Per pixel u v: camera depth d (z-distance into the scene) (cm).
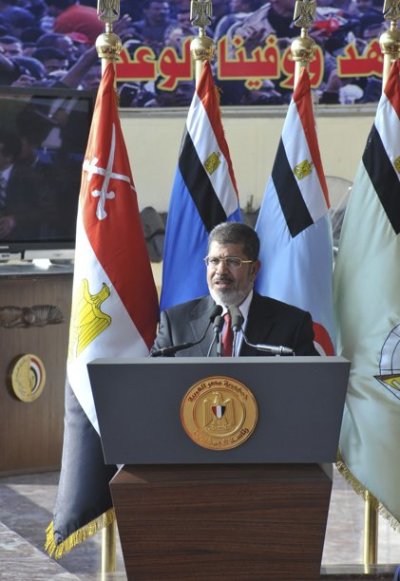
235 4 1251
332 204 1022
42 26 1223
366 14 1266
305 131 566
